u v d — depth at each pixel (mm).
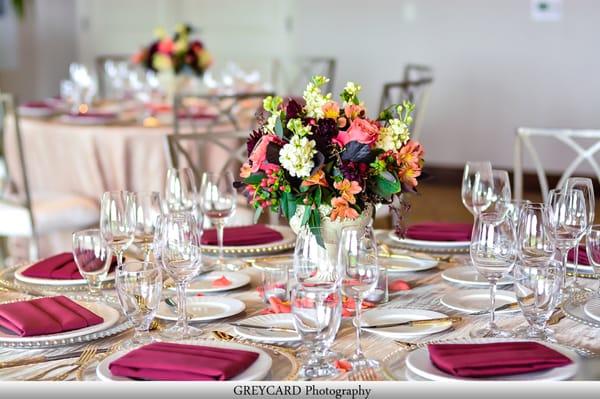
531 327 1521
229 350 1338
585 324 1512
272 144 1654
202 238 2197
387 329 1525
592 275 1892
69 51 8156
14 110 3545
